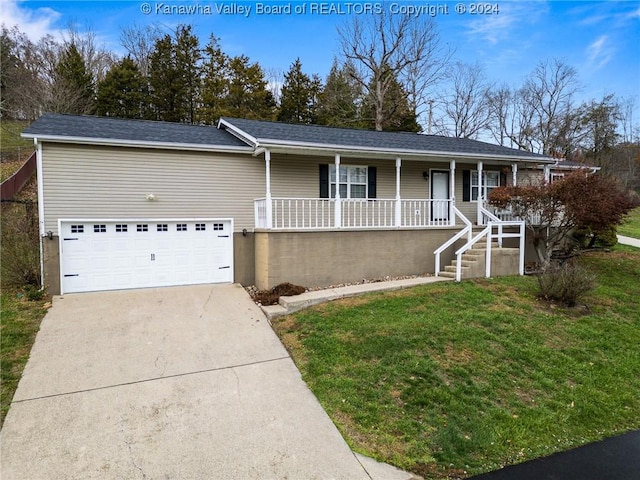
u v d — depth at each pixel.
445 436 4.26
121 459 3.87
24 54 26.67
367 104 28.88
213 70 28.73
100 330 7.02
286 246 9.77
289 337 6.90
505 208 12.42
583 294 8.84
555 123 33.97
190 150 10.17
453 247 12.02
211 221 10.49
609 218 10.97
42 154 8.81
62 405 4.76
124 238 9.62
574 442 4.42
